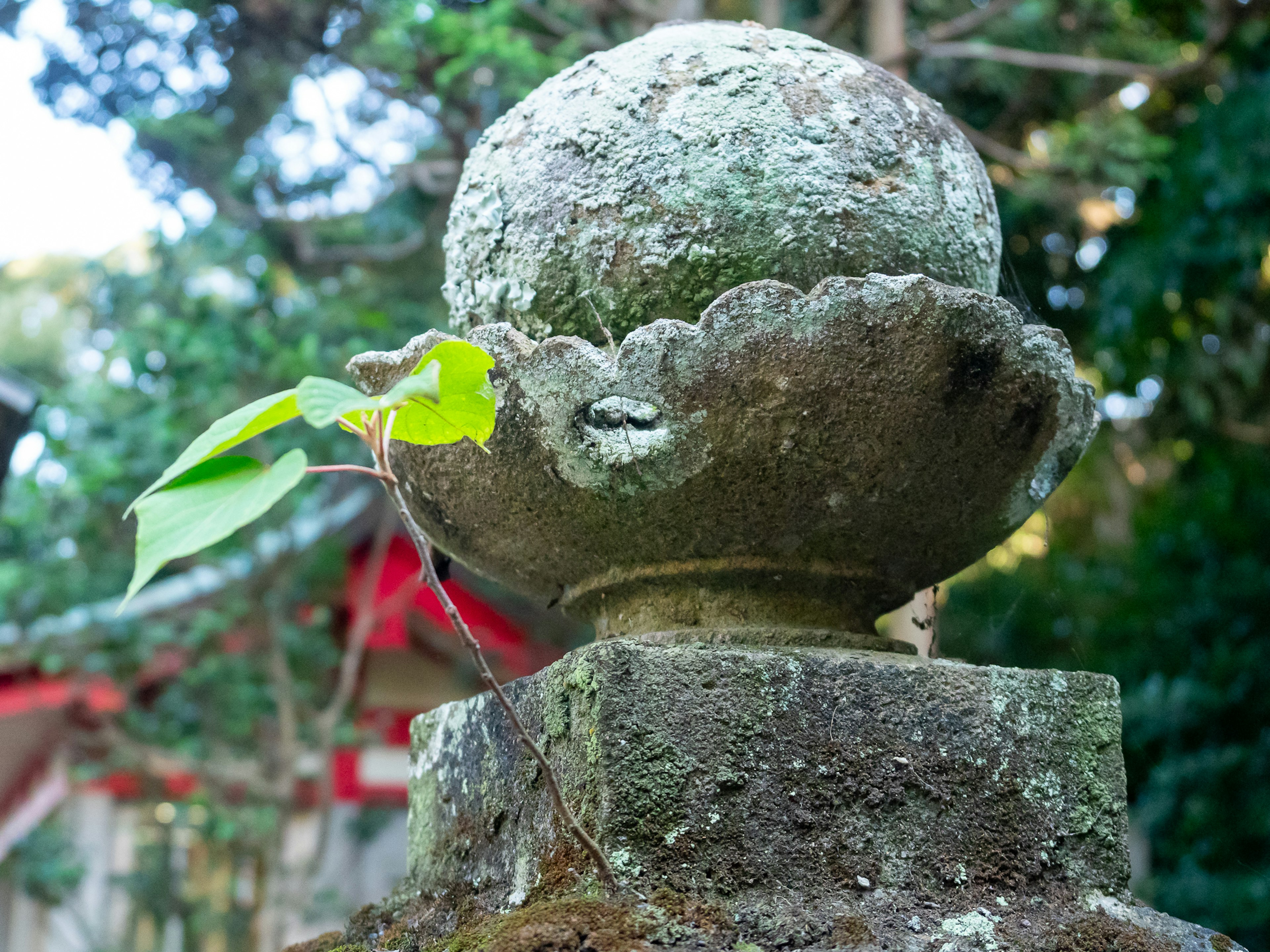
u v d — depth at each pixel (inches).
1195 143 198.2
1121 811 56.3
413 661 363.3
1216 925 201.2
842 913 48.7
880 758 52.0
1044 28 216.2
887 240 56.7
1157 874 225.8
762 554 56.2
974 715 54.1
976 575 256.8
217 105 215.9
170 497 38.6
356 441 225.8
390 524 271.1
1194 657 234.5
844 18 211.8
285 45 199.6
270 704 274.4
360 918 64.4
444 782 61.5
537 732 54.1
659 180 56.3
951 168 60.5
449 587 323.3
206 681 277.9
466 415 45.9
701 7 193.9
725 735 50.4
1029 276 207.9
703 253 55.4
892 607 61.5
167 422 217.6
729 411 51.6
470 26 177.3
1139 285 192.2
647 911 46.4
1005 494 56.8
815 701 52.0
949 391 52.0
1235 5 184.7
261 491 37.4
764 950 46.4
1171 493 270.8
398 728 360.5
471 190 62.0
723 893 48.3
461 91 191.2
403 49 186.7
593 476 53.7
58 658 263.9
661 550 56.2
